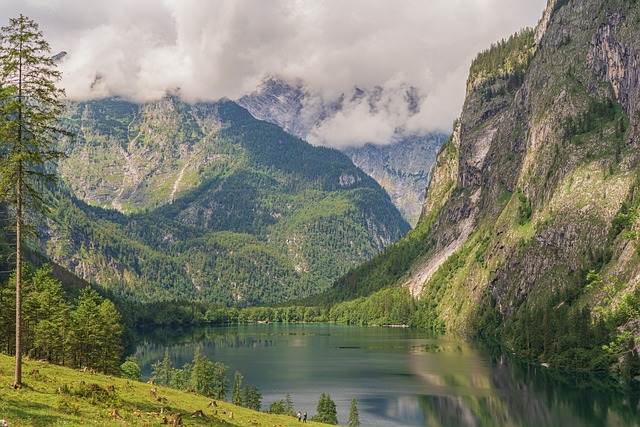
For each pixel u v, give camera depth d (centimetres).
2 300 12112
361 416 14788
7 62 6638
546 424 13762
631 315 5194
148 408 7488
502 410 15250
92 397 7050
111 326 16275
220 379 17162
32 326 12644
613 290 5362
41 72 6838
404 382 19425
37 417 5366
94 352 13575
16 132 6781
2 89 6606
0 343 13012
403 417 14662
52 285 13550
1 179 6812
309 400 16675
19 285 6969
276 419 9394
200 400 9562
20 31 6675
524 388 18138
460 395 17212
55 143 7175
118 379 10069
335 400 16662
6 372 8106
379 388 18400
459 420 14300
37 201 7131
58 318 13012
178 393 9856
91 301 13912
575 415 14562
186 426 6706
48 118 6831
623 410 14962
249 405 15275
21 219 7050
